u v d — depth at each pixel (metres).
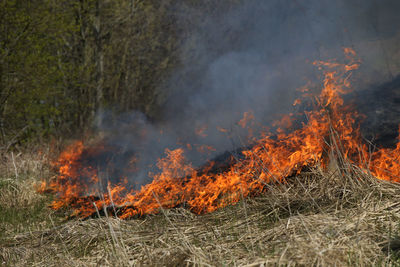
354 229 3.46
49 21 13.21
